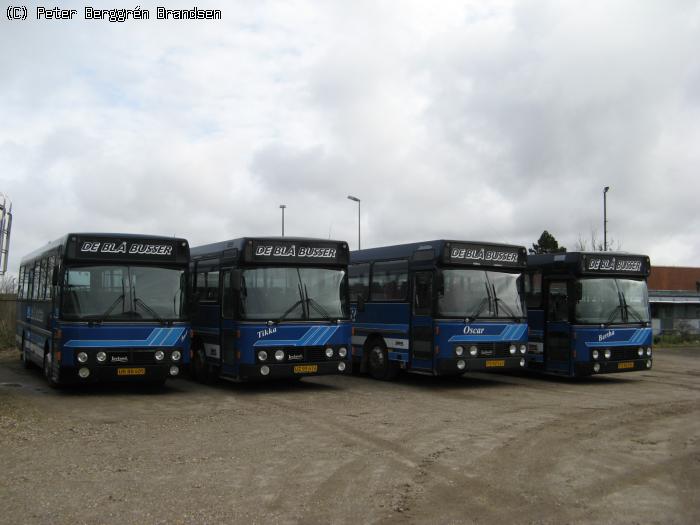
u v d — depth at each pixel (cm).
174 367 1518
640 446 1015
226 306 1631
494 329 1709
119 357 1472
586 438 1073
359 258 2039
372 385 1784
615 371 1830
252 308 1566
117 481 809
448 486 793
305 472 856
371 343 1956
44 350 1689
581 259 1805
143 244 1530
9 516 676
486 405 1433
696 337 4012
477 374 2086
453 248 1678
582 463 907
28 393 1581
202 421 1226
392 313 1847
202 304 1805
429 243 1727
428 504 723
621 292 1872
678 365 2473
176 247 1560
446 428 1159
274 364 1562
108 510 696
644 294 1908
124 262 1512
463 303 1691
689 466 892
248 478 827
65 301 1459
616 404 1452
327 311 1631
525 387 1761
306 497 747
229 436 1086
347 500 737
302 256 1623
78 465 888
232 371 1584
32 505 712
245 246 1566
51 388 1675
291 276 1616
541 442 1041
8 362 2370
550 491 773
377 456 945
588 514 690
